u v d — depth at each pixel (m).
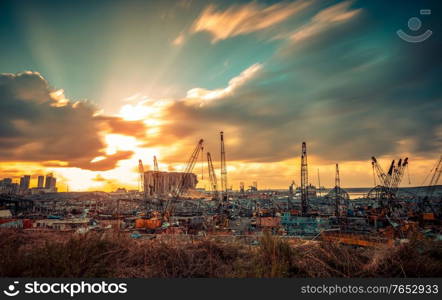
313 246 7.84
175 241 7.91
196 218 63.81
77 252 6.24
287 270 6.55
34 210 95.56
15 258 5.91
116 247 7.38
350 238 9.24
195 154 98.50
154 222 54.19
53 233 8.34
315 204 133.00
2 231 7.80
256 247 7.96
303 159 106.44
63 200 152.75
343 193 98.00
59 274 5.69
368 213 89.00
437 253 7.30
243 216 98.94
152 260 6.81
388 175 99.88
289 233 51.25
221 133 109.25
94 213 87.88
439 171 86.88
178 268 6.53
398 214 81.06
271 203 156.88
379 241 8.26
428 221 67.06
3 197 86.94
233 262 7.30
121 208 115.94
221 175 107.12
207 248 7.58
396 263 6.63
